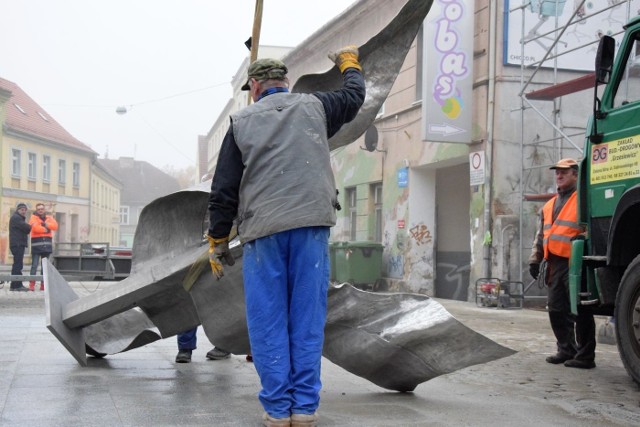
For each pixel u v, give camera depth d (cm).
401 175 1869
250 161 368
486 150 1462
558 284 672
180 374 538
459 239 1755
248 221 368
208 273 471
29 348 659
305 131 373
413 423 391
